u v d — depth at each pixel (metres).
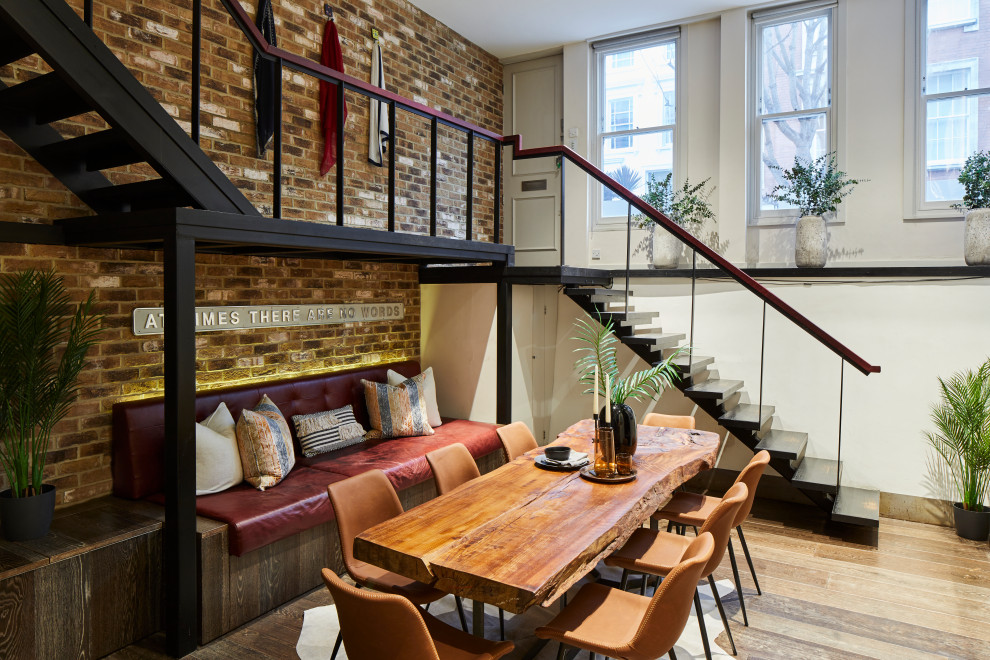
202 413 3.86
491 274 5.10
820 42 5.51
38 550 2.74
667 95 6.16
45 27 2.48
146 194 3.26
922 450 4.77
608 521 2.41
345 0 5.00
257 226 3.09
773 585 3.64
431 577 2.06
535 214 6.80
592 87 6.47
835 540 4.34
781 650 2.96
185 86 3.91
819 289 5.11
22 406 2.85
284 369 4.63
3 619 2.53
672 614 2.00
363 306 5.26
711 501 3.58
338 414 4.61
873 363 4.92
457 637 2.20
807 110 5.55
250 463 3.67
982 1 4.97
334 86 4.82
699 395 4.66
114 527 3.03
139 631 3.00
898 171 5.20
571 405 6.19
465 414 5.72
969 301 4.62
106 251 3.54
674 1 5.54
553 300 6.21
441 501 2.65
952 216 5.02
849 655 2.93
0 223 3.04
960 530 4.41
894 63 5.20
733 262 5.71
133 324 3.66
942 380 4.71
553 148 4.75
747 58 5.74
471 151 4.47
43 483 3.26
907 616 3.29
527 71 6.82
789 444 4.65
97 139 2.94
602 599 2.41
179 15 3.86
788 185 5.63
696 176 6.00
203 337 4.09
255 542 3.14
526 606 1.86
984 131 4.98
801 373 5.16
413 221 5.73
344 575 3.76
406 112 5.61
